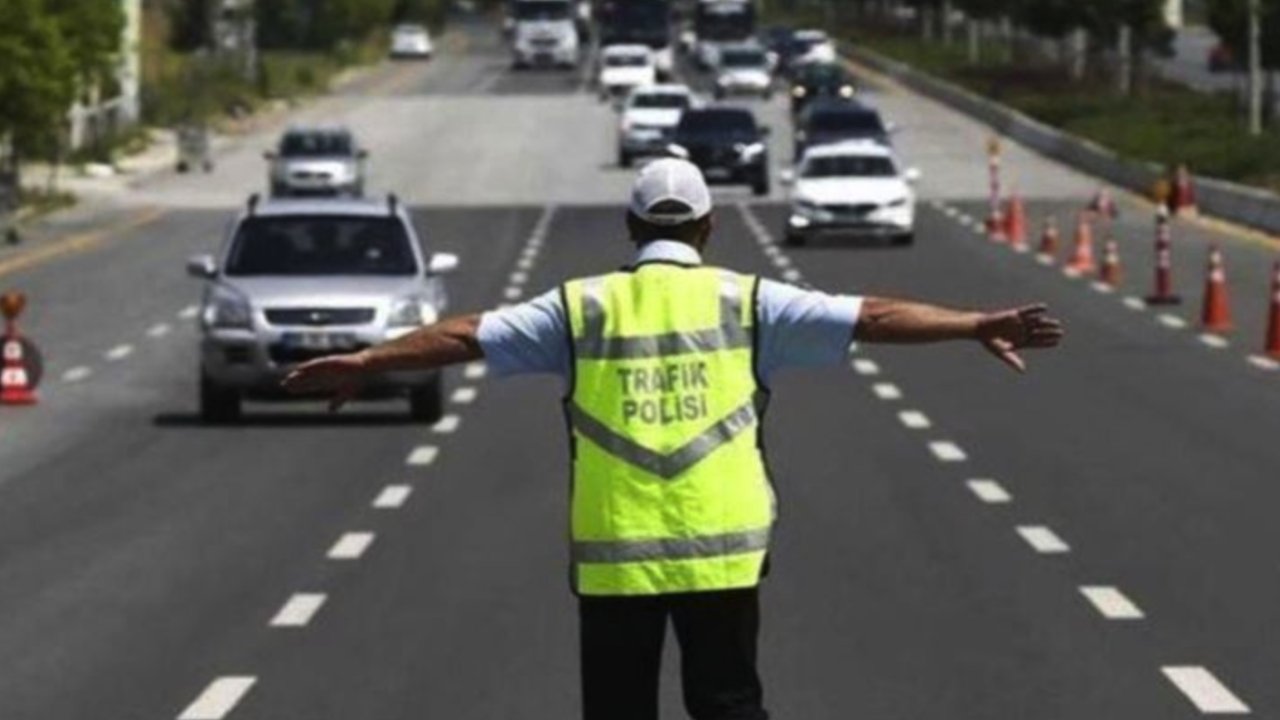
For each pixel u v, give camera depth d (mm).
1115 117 165500
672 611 16047
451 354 16109
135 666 30000
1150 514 41125
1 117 114312
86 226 117250
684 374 16016
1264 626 31719
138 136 166750
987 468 46875
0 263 99000
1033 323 15805
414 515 41875
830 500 43062
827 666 29516
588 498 16000
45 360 68125
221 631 32094
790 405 57312
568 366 16109
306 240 56312
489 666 29688
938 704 27453
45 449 51156
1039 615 32594
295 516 41906
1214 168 127250
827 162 104500
